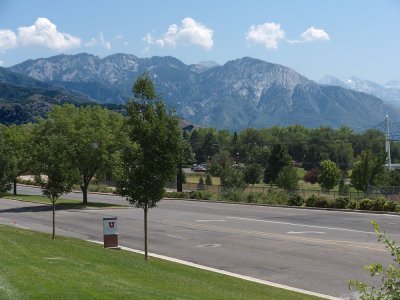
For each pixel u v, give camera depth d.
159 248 22.03
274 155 100.56
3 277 10.92
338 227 28.70
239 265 18.38
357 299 12.88
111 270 13.84
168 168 17.72
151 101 17.88
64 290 10.16
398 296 7.66
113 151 43.09
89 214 37.28
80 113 45.16
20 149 50.28
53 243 18.81
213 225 30.27
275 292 13.96
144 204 18.06
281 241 23.67
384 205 37.84
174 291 12.02
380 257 19.25
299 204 44.03
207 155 149.50
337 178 86.19
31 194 59.75
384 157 73.06
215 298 11.84
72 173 23.75
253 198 49.19
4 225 28.44
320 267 17.75
